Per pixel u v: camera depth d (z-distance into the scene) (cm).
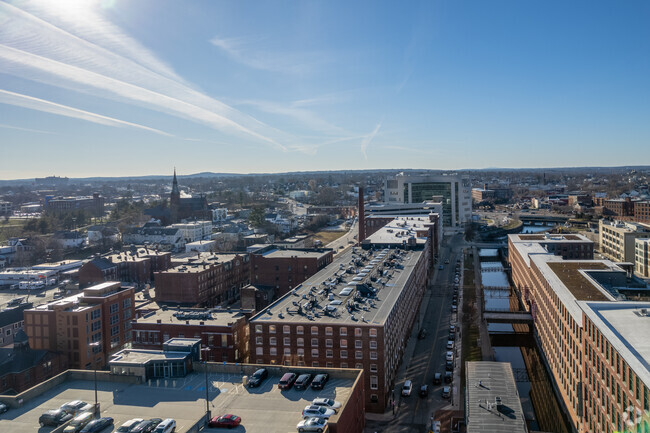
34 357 11481
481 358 12450
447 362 11925
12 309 14775
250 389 7681
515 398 7506
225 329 11512
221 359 11538
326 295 12375
